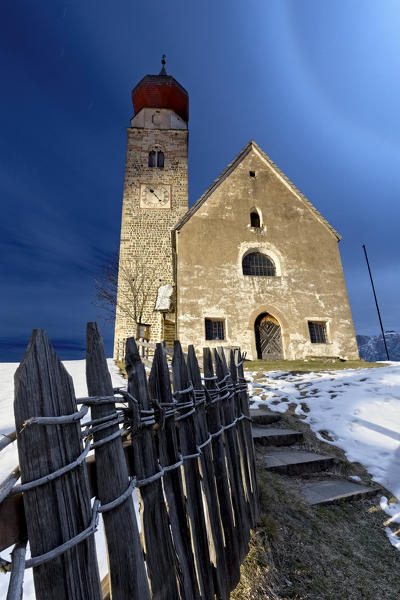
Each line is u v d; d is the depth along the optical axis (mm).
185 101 25781
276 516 2781
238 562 2061
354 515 3133
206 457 1967
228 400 2527
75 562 948
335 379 7402
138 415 1303
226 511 2051
